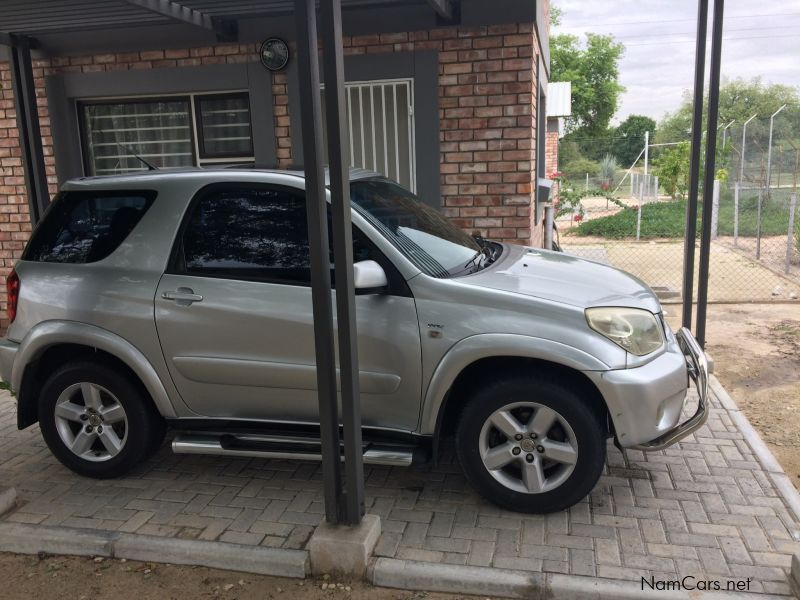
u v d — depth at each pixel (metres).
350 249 3.01
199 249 3.83
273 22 6.59
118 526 3.64
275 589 3.16
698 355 3.79
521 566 3.16
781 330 7.66
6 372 4.12
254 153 6.94
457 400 3.73
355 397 3.14
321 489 4.02
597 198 33.66
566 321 3.37
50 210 4.19
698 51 5.52
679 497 3.76
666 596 2.91
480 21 6.28
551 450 3.46
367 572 3.17
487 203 6.59
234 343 3.71
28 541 3.52
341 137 2.90
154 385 3.86
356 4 6.29
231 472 4.27
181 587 3.20
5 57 7.09
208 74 6.84
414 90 6.52
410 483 4.02
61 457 4.14
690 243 5.71
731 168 20.91
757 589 2.96
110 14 5.89
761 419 5.20
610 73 55.81
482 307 3.43
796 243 12.59
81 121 7.37
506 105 6.39
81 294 3.92
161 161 7.35
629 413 3.32
